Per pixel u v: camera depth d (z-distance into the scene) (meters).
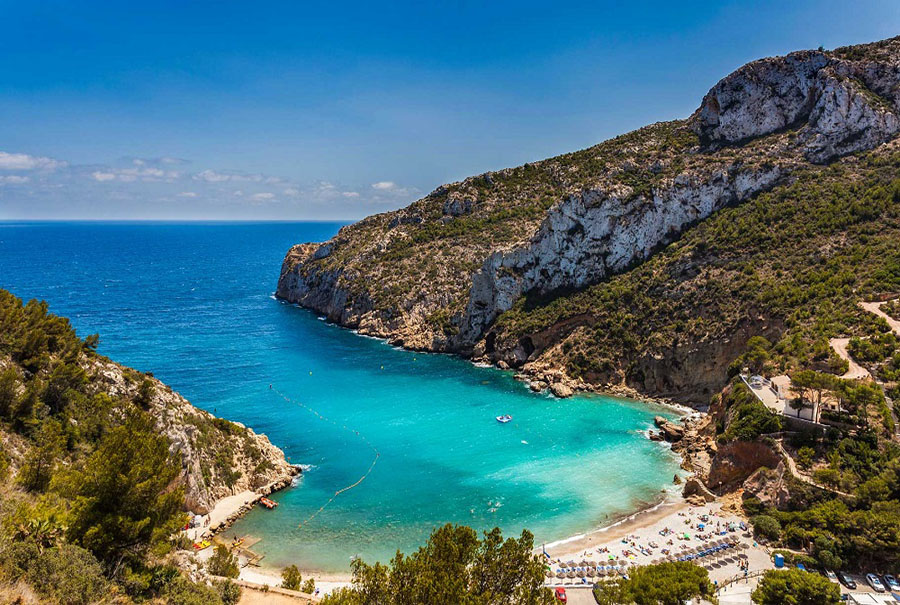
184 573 36.03
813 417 62.94
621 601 40.72
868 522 48.84
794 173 114.38
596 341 114.19
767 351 83.75
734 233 110.25
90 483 30.83
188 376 114.12
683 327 103.19
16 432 45.31
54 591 24.58
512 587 27.92
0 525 28.03
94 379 58.34
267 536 58.16
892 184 97.69
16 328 55.12
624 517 62.41
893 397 61.97
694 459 74.81
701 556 52.66
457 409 98.44
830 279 89.06
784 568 48.25
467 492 68.25
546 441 84.12
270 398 102.44
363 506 64.62
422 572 26.27
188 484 58.62
